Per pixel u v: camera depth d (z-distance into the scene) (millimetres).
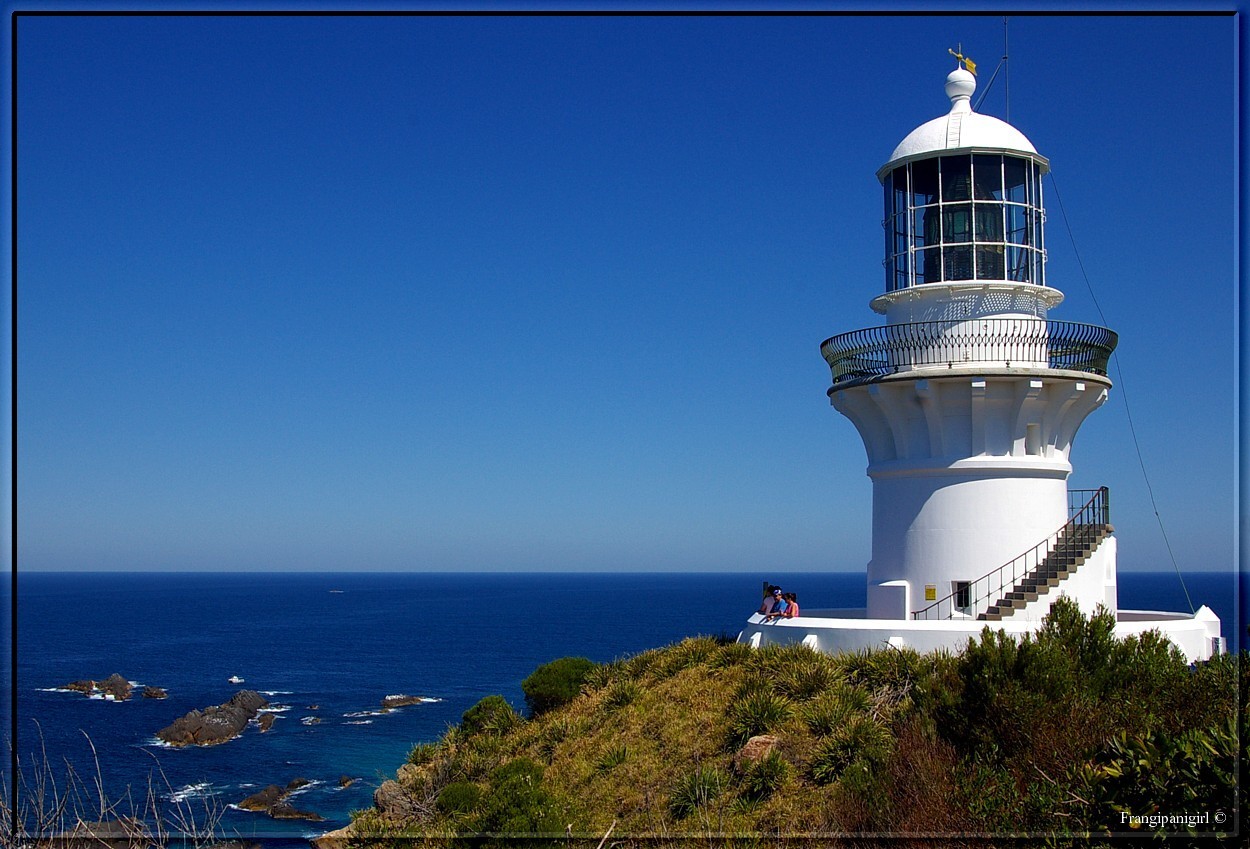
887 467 23906
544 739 22891
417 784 25516
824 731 18047
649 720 20859
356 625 170500
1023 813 13109
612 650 119812
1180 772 11172
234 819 41906
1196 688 15773
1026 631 18484
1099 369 23438
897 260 24891
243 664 108688
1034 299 23953
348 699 81500
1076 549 22609
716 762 18438
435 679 94750
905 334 23453
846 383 24219
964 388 22828
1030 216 24375
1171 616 24141
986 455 22906
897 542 23766
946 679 17266
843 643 21203
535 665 105438
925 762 14914
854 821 15000
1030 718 14914
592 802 18812
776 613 23359
